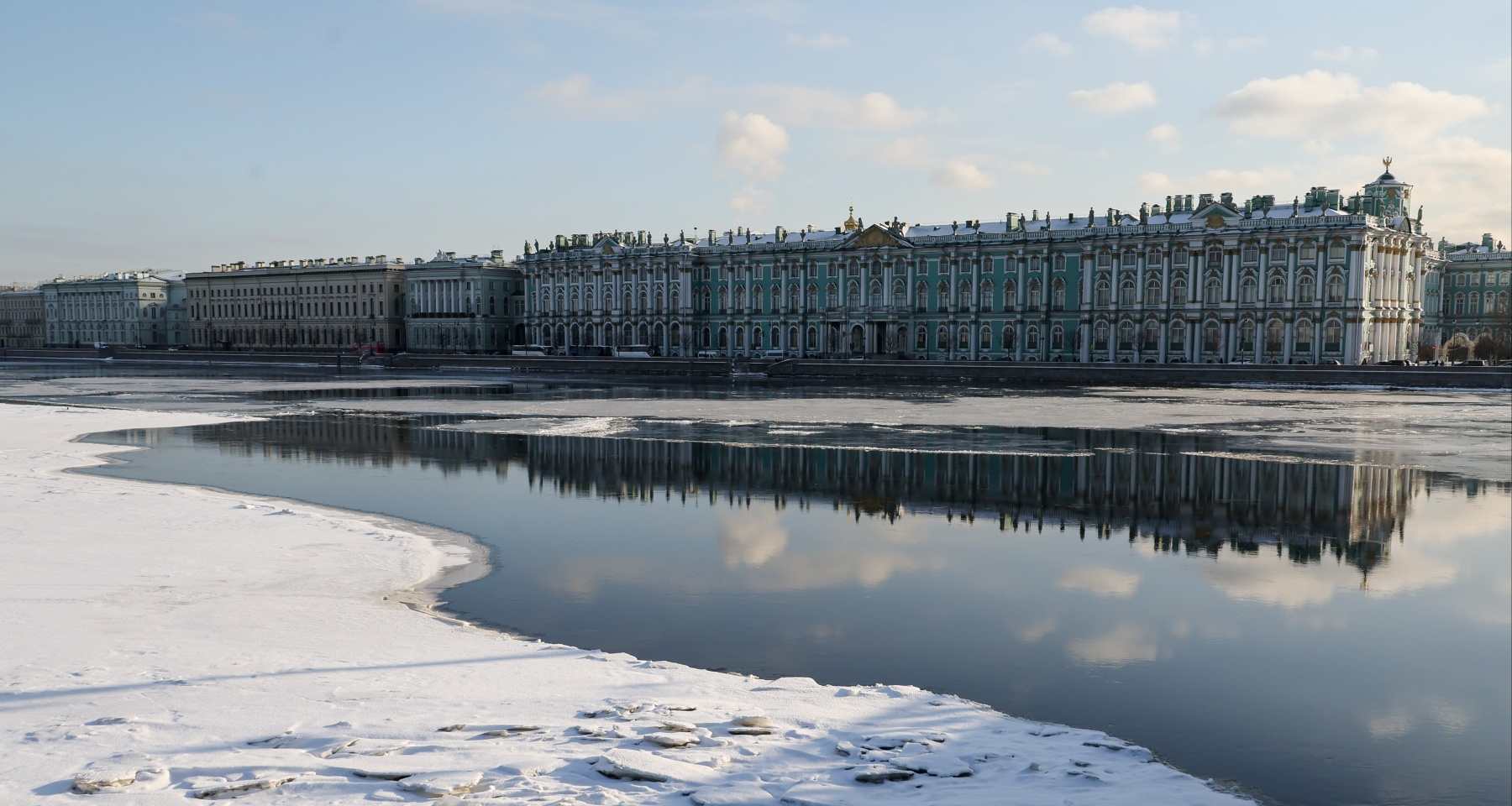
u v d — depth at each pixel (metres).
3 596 17.64
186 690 12.27
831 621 18.39
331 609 17.77
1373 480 35.34
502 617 18.45
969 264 115.25
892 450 43.81
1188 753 12.97
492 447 45.09
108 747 9.98
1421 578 21.81
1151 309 104.12
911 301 118.94
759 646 16.88
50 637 14.92
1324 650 17.05
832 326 125.06
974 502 31.14
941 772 10.13
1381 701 14.80
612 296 139.88
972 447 45.03
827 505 30.67
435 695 12.50
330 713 11.46
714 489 33.62
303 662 14.06
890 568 22.53
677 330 135.12
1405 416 59.19
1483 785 12.21
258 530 25.11
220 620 16.55
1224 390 84.38
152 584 19.17
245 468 38.38
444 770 9.34
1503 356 109.75
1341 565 23.03
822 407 67.50
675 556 23.58
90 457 41.06
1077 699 14.71
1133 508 30.20
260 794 8.70
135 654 14.09
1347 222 92.38
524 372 120.81
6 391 84.50
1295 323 96.50
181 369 130.12
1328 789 12.05
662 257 134.75
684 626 17.98
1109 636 17.67
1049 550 24.52
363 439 47.94
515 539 25.45
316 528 25.53
